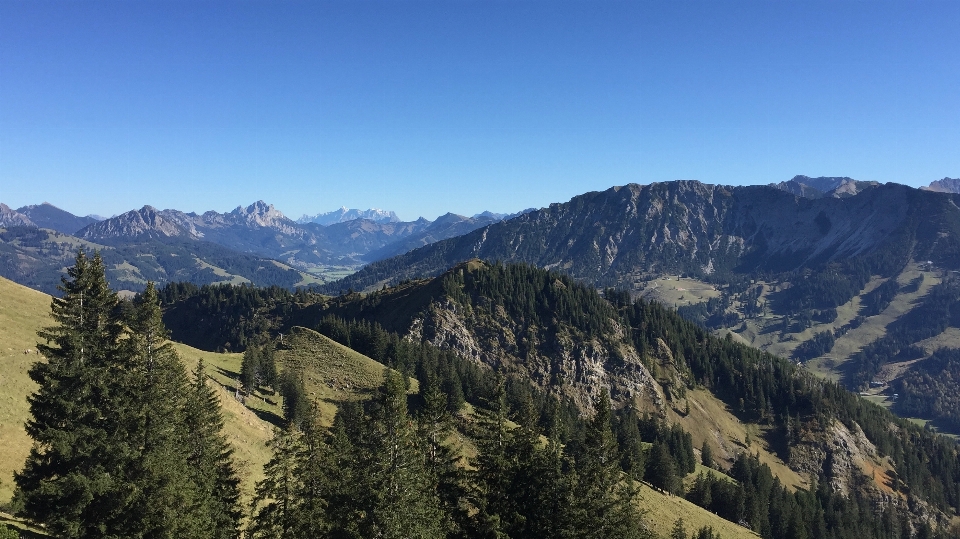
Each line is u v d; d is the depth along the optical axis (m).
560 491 43.31
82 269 32.91
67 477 29.94
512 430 46.44
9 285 79.38
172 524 32.38
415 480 36.75
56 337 32.00
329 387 118.62
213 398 48.81
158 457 32.50
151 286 36.00
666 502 113.50
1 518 34.41
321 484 43.19
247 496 54.12
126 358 33.56
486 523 40.00
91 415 31.72
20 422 47.00
